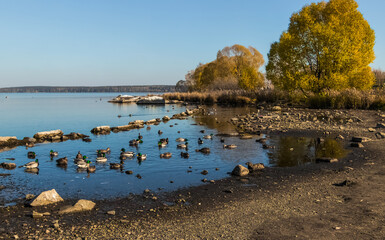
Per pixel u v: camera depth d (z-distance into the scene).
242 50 92.38
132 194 11.29
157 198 10.79
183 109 58.03
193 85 124.44
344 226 7.61
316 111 37.69
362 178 12.05
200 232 7.74
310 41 44.00
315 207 9.15
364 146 18.44
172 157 17.27
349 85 44.50
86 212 9.51
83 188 12.09
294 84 44.66
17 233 7.91
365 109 37.91
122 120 39.38
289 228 7.70
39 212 9.59
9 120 40.53
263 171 14.13
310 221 8.08
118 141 22.92
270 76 52.19
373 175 12.41
